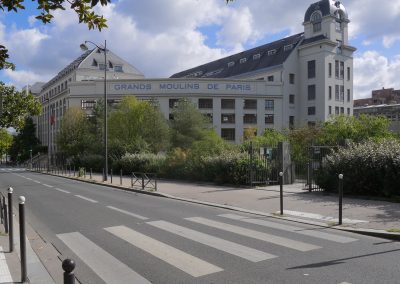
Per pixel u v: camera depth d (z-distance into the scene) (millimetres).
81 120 58312
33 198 16875
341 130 25859
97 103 62094
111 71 90250
